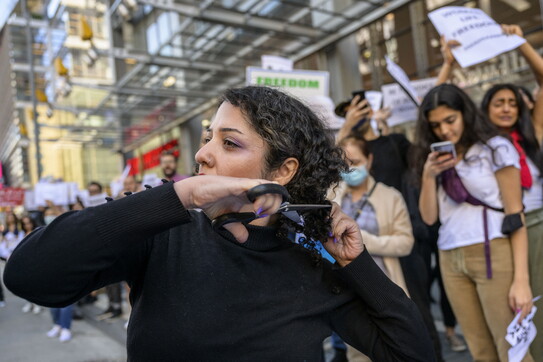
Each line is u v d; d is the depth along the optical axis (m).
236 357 0.84
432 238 2.91
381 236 2.20
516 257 1.74
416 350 0.98
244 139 0.86
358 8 6.84
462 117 1.90
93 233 0.72
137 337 0.85
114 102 10.91
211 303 0.85
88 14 8.53
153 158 15.70
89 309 5.82
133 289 0.92
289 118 0.91
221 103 0.92
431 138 2.09
